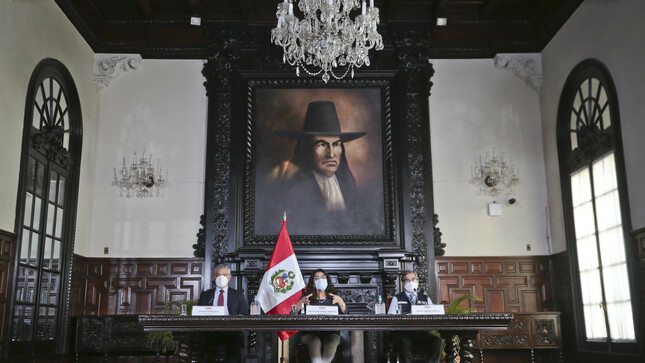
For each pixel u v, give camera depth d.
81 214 9.02
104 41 9.82
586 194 8.55
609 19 7.75
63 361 8.26
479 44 10.04
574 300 8.77
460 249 9.43
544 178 9.71
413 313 5.62
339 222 9.30
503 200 9.61
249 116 9.57
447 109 9.88
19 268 7.12
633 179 7.22
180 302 8.31
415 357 5.95
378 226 9.30
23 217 7.14
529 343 8.43
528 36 9.99
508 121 9.87
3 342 6.70
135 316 8.29
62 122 8.55
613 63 7.69
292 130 9.59
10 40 7.00
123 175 9.38
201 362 5.79
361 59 6.69
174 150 9.61
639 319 7.07
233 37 9.70
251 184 9.36
